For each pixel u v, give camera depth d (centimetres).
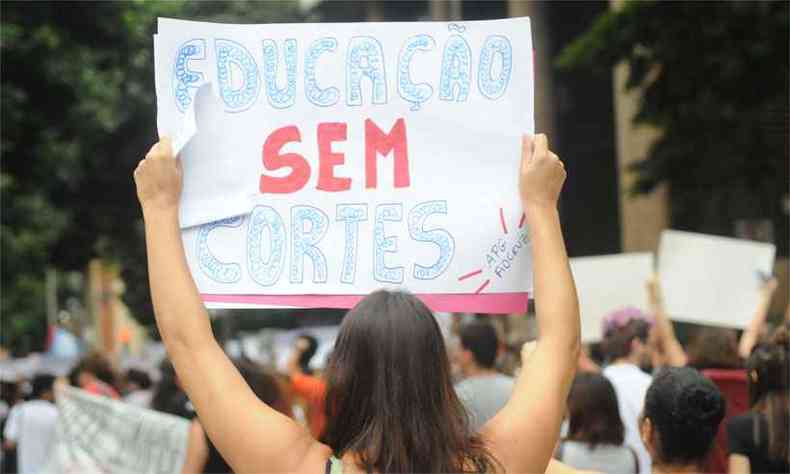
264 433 467
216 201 567
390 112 577
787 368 906
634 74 2569
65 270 4009
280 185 573
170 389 1424
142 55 3319
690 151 2578
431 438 460
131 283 4369
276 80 578
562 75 4550
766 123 2542
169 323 491
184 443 1325
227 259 568
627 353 1168
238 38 578
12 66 2931
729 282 1444
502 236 566
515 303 565
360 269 570
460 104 575
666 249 1468
